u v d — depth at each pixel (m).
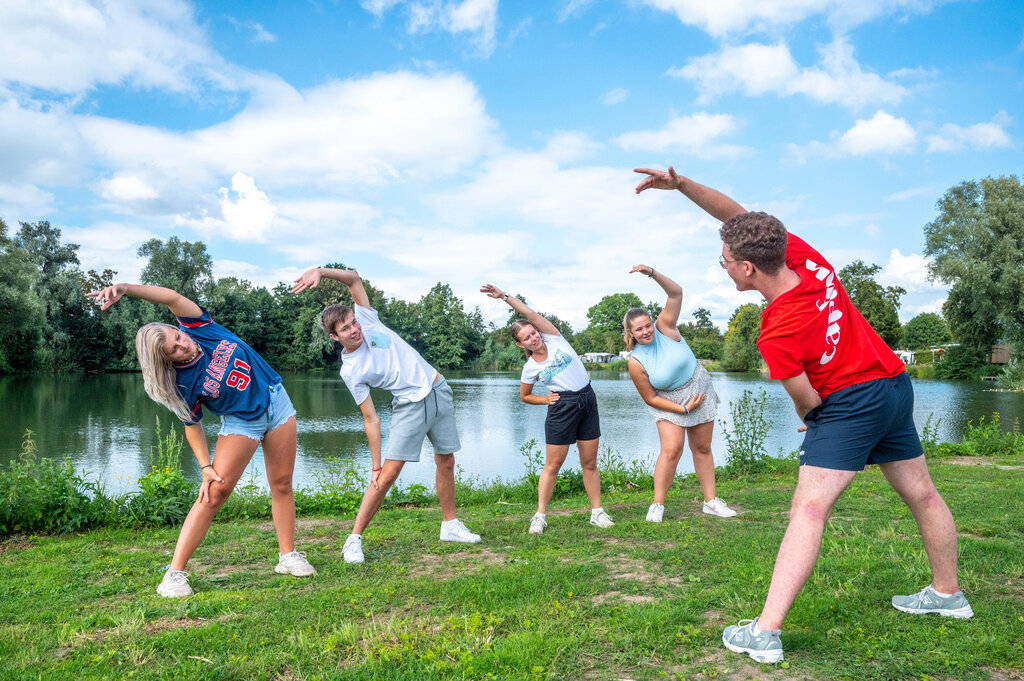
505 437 17.72
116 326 60.16
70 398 31.23
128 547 5.05
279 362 71.94
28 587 3.94
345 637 2.80
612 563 4.06
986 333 47.44
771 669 2.43
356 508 6.82
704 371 5.54
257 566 4.36
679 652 2.61
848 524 4.85
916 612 2.90
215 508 3.82
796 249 2.76
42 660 2.70
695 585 3.51
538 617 3.05
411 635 2.80
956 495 5.97
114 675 2.53
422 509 6.86
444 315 93.88
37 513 5.55
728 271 2.77
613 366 93.62
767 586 3.35
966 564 3.63
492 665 2.51
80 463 14.05
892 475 2.86
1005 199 39.88
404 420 4.55
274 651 2.72
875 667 2.42
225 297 69.50
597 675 2.44
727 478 8.44
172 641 2.83
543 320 5.30
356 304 4.72
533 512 6.33
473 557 4.43
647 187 3.22
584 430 5.26
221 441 3.83
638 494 7.37
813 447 2.65
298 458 14.40
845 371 2.57
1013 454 10.16
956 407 24.95
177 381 3.67
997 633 2.67
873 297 71.81
